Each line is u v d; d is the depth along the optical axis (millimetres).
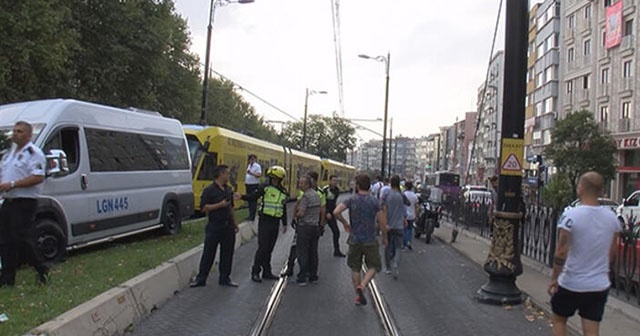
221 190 9297
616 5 44156
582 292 5051
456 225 21734
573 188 35156
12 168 7070
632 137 41406
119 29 27922
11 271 7199
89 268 8797
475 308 8547
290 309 8039
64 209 9867
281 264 12055
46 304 6328
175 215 14266
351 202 8617
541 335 7113
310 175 10078
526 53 9234
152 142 13352
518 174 9062
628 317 7832
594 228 5059
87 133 10781
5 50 19562
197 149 21016
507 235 8977
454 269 12297
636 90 41750
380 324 7387
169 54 35250
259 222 9984
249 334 6648
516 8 9172
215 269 10797
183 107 37938
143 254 10266
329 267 11742
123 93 30219
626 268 8867
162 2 31188
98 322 6043
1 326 5461
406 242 15555
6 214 7137
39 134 9586
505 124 9250
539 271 11781
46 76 23844
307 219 9914
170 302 8062
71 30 23312
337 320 7516
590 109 48969
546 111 60406
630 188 42375
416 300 8969
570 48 53875
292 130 99000
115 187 11531
